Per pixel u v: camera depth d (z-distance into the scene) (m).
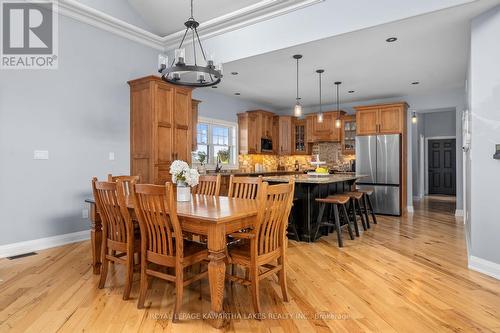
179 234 2.10
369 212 6.24
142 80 4.50
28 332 1.96
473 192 3.11
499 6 2.88
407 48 4.03
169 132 4.62
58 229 3.90
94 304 2.33
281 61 4.56
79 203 4.11
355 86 6.18
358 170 6.59
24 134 3.60
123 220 2.47
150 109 4.46
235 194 3.35
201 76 3.27
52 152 3.84
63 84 3.93
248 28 4.30
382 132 6.39
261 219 2.15
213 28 4.50
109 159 4.43
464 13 3.04
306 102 7.93
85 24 4.16
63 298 2.43
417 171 9.09
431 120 9.85
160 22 4.80
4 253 3.44
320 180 4.27
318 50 4.09
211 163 7.02
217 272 2.05
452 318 2.15
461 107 6.28
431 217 6.01
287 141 8.30
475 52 3.10
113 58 4.49
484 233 3.01
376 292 2.56
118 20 4.38
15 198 3.54
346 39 3.71
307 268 3.14
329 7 3.62
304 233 4.27
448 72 5.17
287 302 2.39
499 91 2.89
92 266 3.11
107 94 4.42
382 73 5.25
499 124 2.89
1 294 2.49
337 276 2.92
